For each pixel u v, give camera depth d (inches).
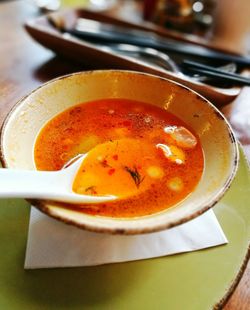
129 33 14.2
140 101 9.3
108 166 7.7
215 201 5.9
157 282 6.2
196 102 8.4
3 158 6.3
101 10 17.1
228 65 12.1
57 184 6.4
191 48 13.3
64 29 13.6
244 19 14.4
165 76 10.4
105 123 8.8
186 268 6.4
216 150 7.5
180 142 8.3
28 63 12.3
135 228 5.3
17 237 6.7
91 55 11.5
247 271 6.7
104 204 6.7
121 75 9.0
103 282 6.2
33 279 6.1
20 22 15.1
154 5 16.3
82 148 8.1
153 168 7.7
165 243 6.7
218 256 6.6
